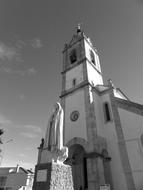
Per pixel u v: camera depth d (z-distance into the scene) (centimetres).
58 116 822
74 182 1542
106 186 1130
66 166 717
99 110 1822
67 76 2325
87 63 2189
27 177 4191
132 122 1520
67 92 2128
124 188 1276
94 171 1300
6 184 4234
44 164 679
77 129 1709
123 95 2292
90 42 2731
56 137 757
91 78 2088
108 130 1653
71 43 2755
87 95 1823
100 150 1457
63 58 2669
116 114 1680
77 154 1727
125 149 1431
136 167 1300
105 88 2005
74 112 1866
